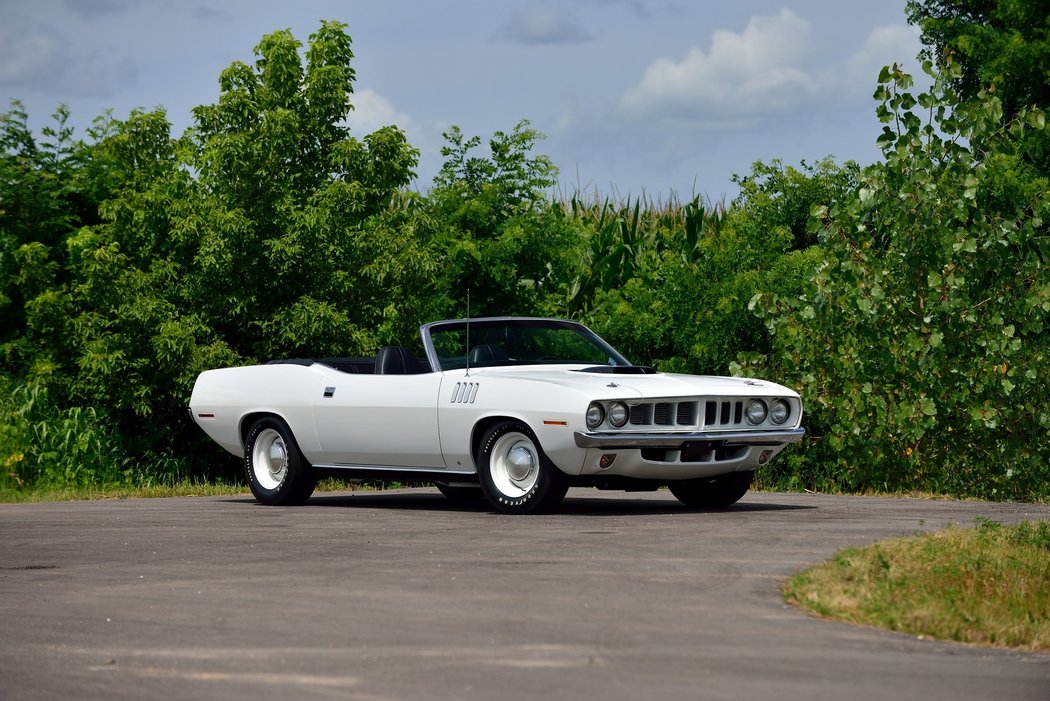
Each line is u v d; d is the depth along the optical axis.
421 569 11.29
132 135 30.14
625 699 6.82
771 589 10.09
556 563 11.52
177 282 29.06
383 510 17.47
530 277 30.48
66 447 27.77
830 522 14.71
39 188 33.34
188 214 28.06
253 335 28.94
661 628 8.64
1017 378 21.89
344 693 6.97
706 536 13.31
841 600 9.29
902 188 21.86
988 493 21.98
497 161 31.08
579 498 19.44
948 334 22.08
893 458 22.81
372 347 27.47
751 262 29.50
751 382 16.59
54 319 29.70
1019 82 38.91
